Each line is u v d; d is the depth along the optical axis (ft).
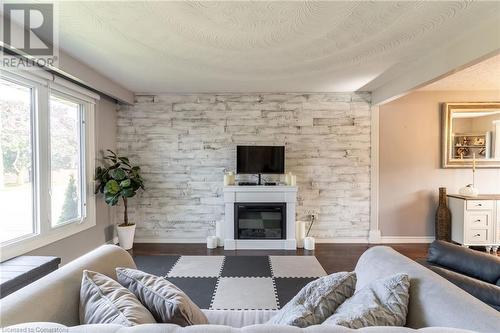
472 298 3.03
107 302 3.31
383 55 8.56
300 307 3.52
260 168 13.42
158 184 13.98
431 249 6.46
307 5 5.74
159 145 13.91
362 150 13.79
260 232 13.47
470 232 12.25
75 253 10.68
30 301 3.14
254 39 7.35
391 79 11.32
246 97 13.80
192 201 14.02
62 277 3.78
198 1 5.57
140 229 13.97
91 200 11.68
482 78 11.60
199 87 12.65
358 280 4.91
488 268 5.32
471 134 13.46
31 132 8.51
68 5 5.80
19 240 7.88
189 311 3.42
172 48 8.00
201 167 13.97
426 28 6.82
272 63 9.29
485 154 13.38
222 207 13.98
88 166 11.50
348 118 13.78
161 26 6.66
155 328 2.35
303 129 13.82
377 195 13.80
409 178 13.78
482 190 13.57
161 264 10.94
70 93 10.03
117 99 12.66
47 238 9.00
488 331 2.48
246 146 13.39
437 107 13.64
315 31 6.91
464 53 7.34
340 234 13.87
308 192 13.91
